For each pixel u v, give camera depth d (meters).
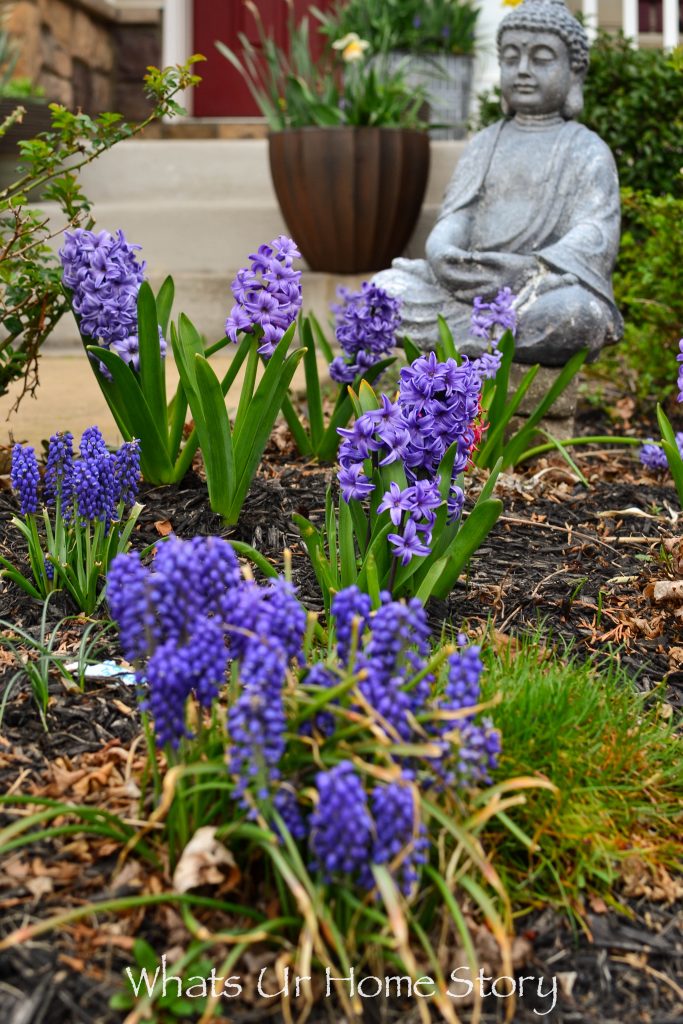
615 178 5.21
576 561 3.66
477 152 5.37
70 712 2.59
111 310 3.76
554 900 2.16
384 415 2.76
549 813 2.23
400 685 2.03
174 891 2.00
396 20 8.34
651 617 3.29
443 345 4.42
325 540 3.59
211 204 8.02
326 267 7.32
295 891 1.80
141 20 10.03
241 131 9.17
